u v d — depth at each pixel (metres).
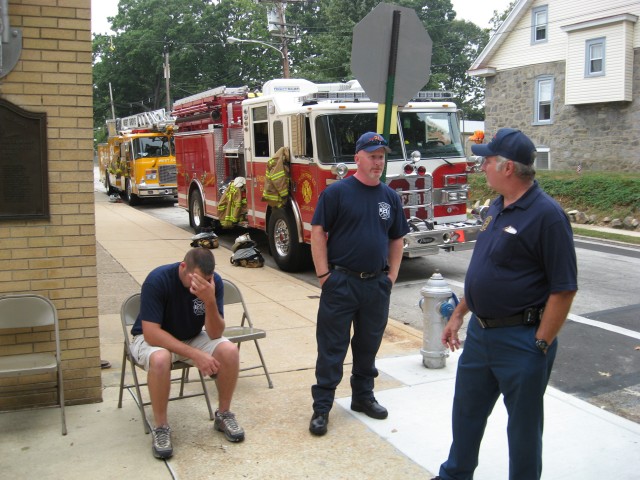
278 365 5.64
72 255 4.46
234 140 12.61
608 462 3.89
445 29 45.62
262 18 52.38
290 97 10.47
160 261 10.65
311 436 4.20
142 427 4.28
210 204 13.52
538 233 2.94
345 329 4.26
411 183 9.48
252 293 8.67
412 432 4.27
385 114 5.08
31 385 4.53
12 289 4.36
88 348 4.60
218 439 4.14
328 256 4.30
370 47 4.96
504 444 4.12
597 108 20.92
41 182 4.33
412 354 6.02
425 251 9.30
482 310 3.12
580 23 20.42
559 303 2.92
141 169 21.42
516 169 3.00
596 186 17.41
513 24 23.22
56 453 3.91
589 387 5.43
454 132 10.09
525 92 23.19
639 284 9.36
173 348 4.01
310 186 9.57
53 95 4.30
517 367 3.02
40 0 4.21
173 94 52.19
